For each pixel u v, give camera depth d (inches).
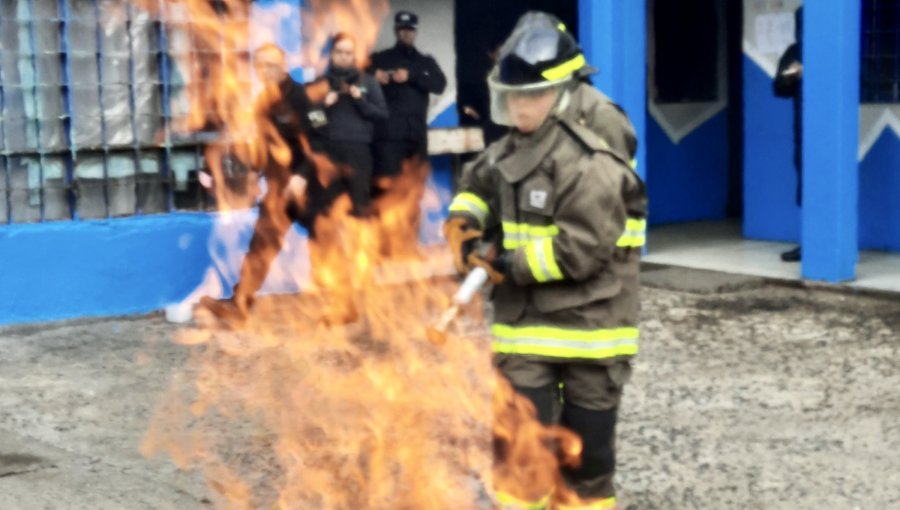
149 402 277.1
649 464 233.1
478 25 512.4
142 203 376.5
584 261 166.7
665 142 538.3
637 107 440.1
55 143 361.7
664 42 534.3
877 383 287.9
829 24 384.8
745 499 214.5
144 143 374.0
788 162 481.1
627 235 175.6
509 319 176.4
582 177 165.8
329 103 375.6
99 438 251.3
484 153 181.6
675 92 541.3
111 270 367.6
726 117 555.2
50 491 219.9
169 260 376.5
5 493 218.7
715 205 556.4
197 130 382.3
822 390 282.7
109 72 367.6
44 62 358.0
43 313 358.6
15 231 353.4
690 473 227.9
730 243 485.4
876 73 455.8
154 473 229.1
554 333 173.5
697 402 274.4
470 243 175.8
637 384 289.7
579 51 171.6
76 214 366.3
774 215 488.1
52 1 357.4
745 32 490.0
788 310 368.8
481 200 180.7
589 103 207.3
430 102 484.1
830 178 390.9
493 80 170.2
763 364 306.8
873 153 457.7
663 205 542.0
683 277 412.5
